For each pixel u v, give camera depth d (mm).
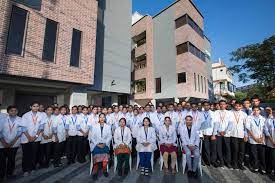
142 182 4848
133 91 20531
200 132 6477
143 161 5469
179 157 7195
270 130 5422
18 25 7172
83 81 9398
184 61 16438
